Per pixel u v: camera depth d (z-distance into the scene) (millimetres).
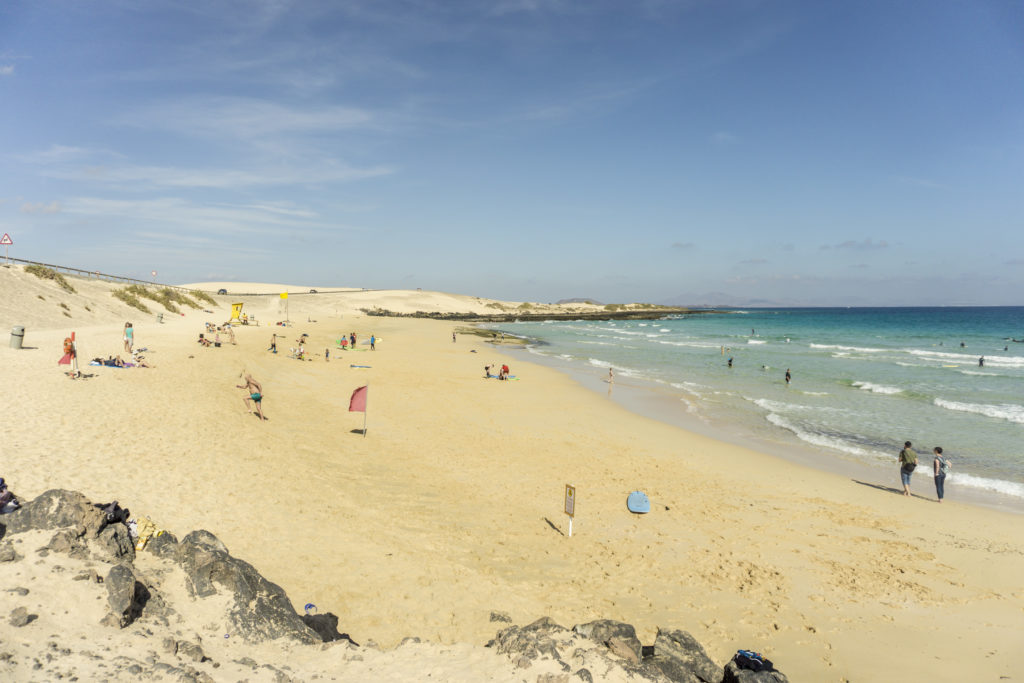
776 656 8750
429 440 20141
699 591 10609
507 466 17672
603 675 6391
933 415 27438
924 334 91312
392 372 36625
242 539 10219
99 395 18266
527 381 36594
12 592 6047
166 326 48688
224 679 5609
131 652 5742
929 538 13461
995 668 8664
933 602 10562
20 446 12430
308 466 15117
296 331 63594
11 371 19906
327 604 8781
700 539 12922
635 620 9461
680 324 132250
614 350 61250
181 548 7637
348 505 12844
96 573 6656
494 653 6840
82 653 5520
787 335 89875
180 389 21344
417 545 11312
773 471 18594
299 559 9961
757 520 14211
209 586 7195
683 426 25078
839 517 14633
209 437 15867
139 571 7176
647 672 6574
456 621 8758
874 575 11539
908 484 16797
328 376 32406
